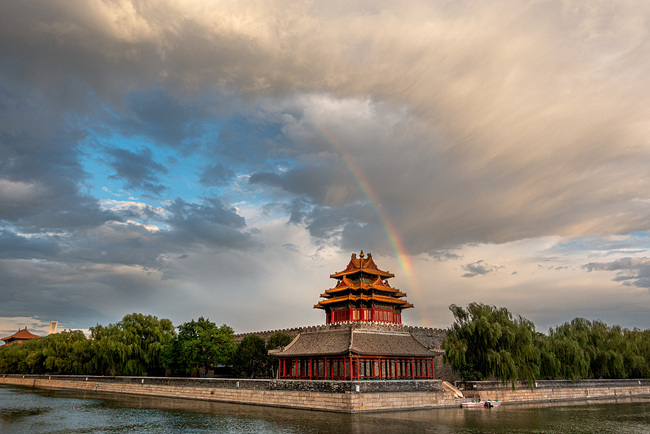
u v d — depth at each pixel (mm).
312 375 82062
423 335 113188
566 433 56094
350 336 79250
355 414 67562
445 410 76562
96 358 126688
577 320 122125
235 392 87438
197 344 107812
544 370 102188
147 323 127812
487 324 92562
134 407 80125
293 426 58062
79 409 78000
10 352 161875
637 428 60125
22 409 78875
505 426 60375
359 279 103000
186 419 64938
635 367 115250
